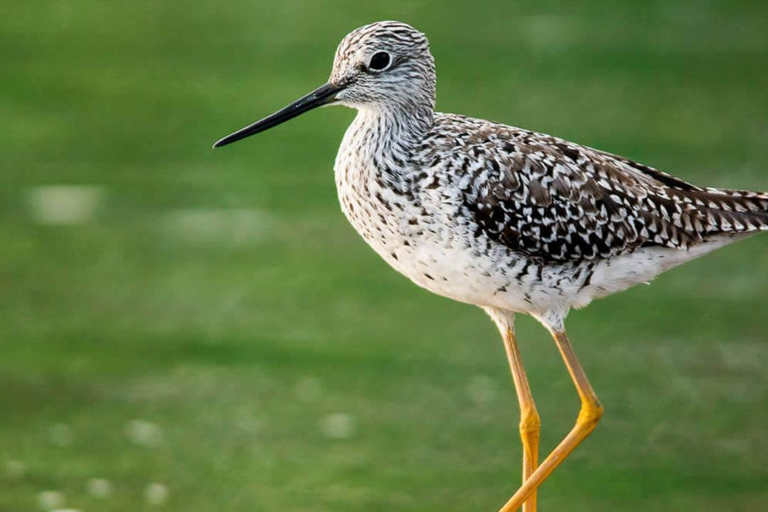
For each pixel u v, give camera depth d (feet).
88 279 58.54
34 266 59.41
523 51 82.43
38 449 45.73
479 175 32.73
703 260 61.46
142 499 42.24
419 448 45.68
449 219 32.68
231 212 64.28
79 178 67.41
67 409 48.29
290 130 73.31
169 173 67.97
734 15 89.76
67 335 53.98
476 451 45.50
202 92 76.23
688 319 55.36
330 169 68.33
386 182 32.91
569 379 50.72
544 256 33.37
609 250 33.86
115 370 51.26
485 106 73.56
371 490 42.73
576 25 87.66
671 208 34.37
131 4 93.35
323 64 79.77
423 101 33.86
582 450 45.88
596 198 33.71
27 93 77.10
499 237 32.89
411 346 53.31
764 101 74.90
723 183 64.03
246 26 87.40
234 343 53.47
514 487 42.98
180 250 61.05
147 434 46.75
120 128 72.49
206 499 42.19
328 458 45.06
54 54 83.05
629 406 48.60
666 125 71.61
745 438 46.24
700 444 45.93
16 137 71.20
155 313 55.98
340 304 56.90
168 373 51.13
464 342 53.88
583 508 41.70
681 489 42.83
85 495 42.37
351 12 90.17
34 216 63.98
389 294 57.93
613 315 56.08
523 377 35.22
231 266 59.72
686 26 87.40
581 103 74.59
